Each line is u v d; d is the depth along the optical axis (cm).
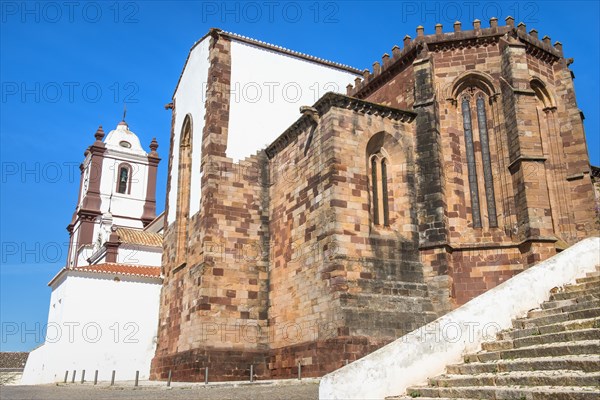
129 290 4066
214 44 3712
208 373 3008
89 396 2158
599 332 1331
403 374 1490
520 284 1805
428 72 3105
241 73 3741
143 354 3978
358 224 2750
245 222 3397
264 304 3272
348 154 2841
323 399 1406
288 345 2956
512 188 2897
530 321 1638
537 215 2755
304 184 3061
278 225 3319
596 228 2969
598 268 2033
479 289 2773
